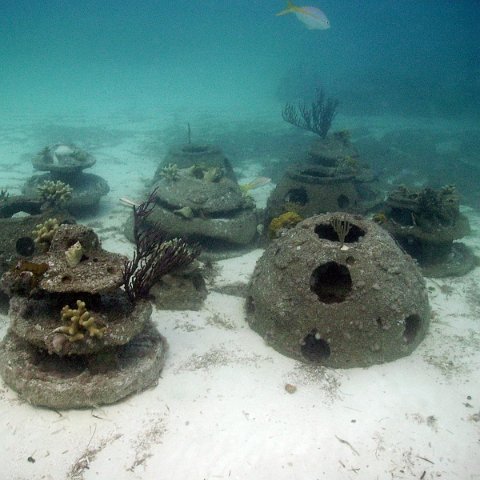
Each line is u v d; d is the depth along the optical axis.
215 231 7.13
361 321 4.32
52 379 3.78
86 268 3.82
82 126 23.95
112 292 4.34
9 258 5.30
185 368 4.40
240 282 6.34
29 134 20.67
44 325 3.77
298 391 4.12
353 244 4.65
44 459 3.34
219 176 8.32
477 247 8.42
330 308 4.37
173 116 29.48
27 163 14.91
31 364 3.89
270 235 6.99
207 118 28.55
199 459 3.38
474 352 4.84
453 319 5.57
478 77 44.78
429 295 6.22
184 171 8.30
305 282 4.51
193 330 5.12
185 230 7.14
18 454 3.38
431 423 3.81
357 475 3.31
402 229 6.84
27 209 7.17
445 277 6.81
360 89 37.25
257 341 4.89
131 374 3.90
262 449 3.49
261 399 4.00
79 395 3.71
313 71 48.44
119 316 3.98
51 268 3.77
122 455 3.39
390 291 4.43
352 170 8.79
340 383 4.23
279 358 4.59
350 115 31.06
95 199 9.21
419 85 37.38
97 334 3.54
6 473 3.22
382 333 4.40
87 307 3.97
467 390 4.23
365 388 4.18
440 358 4.69
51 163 9.12
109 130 22.61
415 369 4.47
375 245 4.66
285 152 17.66
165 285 5.67
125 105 36.84
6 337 4.28
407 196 7.31
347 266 4.48
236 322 5.34
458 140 21.34
